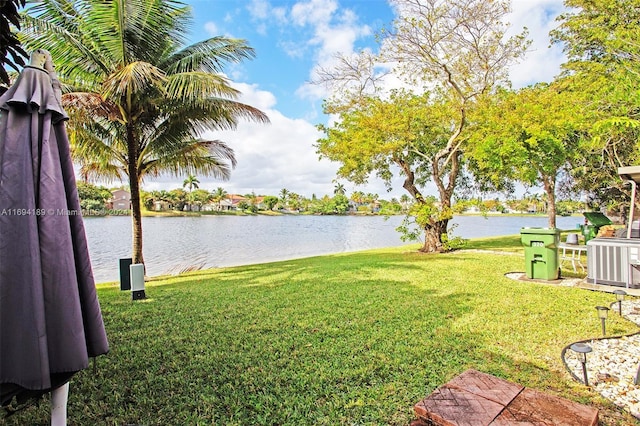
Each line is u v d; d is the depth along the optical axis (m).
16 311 1.75
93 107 7.88
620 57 10.27
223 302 6.21
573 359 3.60
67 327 1.85
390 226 47.09
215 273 10.77
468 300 5.90
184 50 9.30
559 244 7.93
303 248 21.25
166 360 3.67
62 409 2.10
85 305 2.06
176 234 30.70
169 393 2.99
